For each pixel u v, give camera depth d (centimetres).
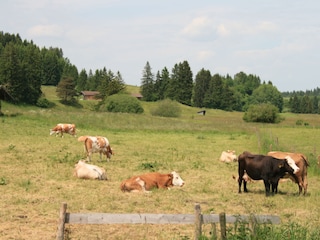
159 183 1580
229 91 16462
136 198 1410
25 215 1155
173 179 1614
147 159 2422
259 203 1424
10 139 3100
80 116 5372
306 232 972
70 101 13675
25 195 1395
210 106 16312
